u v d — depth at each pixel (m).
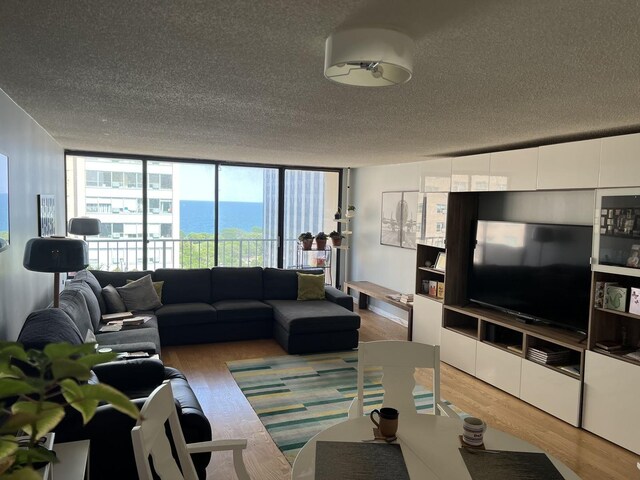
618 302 3.22
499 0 1.38
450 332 4.71
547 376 3.64
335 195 7.84
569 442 3.21
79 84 2.54
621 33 1.60
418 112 2.96
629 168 3.05
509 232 4.30
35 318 2.65
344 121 3.33
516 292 4.21
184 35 1.76
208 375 4.31
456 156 5.30
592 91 2.36
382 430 1.85
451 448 1.78
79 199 6.53
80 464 1.83
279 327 5.25
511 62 1.94
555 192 4.02
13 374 0.95
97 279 5.27
